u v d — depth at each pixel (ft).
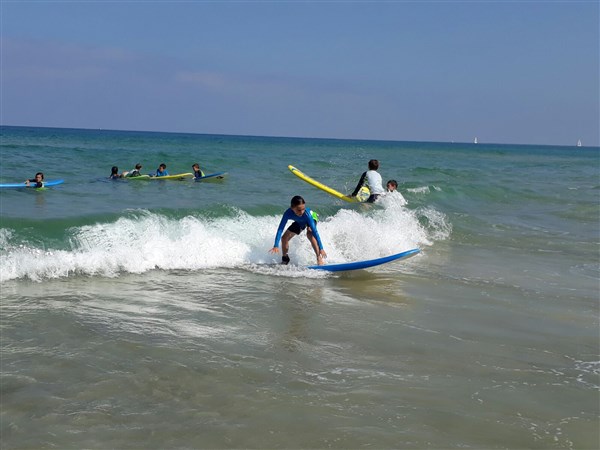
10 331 16.71
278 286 24.57
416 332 19.02
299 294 23.35
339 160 121.39
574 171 131.54
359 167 97.66
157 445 10.98
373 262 27.32
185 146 179.22
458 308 22.35
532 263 32.24
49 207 37.14
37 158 87.45
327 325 19.29
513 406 13.61
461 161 161.89
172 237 28.91
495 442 11.85
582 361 17.08
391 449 11.33
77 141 183.52
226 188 56.34
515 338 18.93
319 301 22.40
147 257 26.48
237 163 96.27
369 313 21.06
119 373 14.17
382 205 43.55
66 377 13.75
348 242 32.96
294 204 27.84
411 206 48.78
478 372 15.71
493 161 173.58
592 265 32.40
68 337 16.51
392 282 26.27
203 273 25.96
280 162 101.65
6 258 23.72
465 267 30.37
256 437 11.49
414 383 14.67
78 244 26.17
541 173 117.91
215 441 11.25
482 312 21.93
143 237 27.94
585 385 15.19
